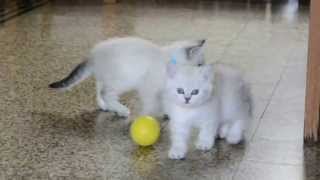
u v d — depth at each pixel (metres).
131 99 1.59
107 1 2.83
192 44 1.41
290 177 1.18
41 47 2.07
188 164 1.23
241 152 1.28
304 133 1.32
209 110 1.23
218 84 1.25
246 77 1.74
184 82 1.18
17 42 2.13
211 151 1.28
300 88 1.65
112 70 1.41
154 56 1.38
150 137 1.29
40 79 1.74
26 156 1.27
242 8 2.71
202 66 1.21
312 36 1.25
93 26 2.38
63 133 1.38
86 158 1.26
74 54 1.99
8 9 2.58
